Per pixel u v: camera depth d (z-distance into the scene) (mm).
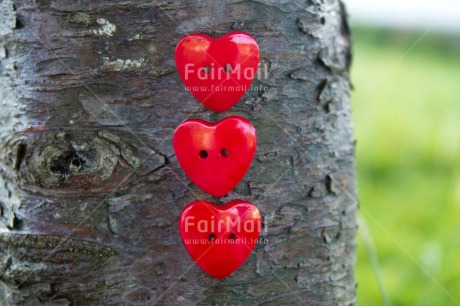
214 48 254
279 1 259
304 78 264
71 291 260
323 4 268
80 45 254
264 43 259
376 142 575
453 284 402
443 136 578
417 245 449
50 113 256
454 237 438
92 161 255
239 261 261
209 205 258
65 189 256
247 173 260
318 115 267
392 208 497
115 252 258
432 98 639
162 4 253
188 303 261
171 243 259
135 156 255
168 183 257
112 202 256
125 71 253
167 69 254
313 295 271
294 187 264
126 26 253
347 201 278
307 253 269
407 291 406
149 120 255
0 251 266
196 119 257
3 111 265
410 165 555
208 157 257
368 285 414
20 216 261
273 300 266
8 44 261
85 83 254
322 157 269
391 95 646
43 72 256
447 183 520
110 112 255
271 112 260
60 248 258
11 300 266
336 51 274
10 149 262
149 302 260
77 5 253
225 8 255
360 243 455
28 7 256
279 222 264
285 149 262
